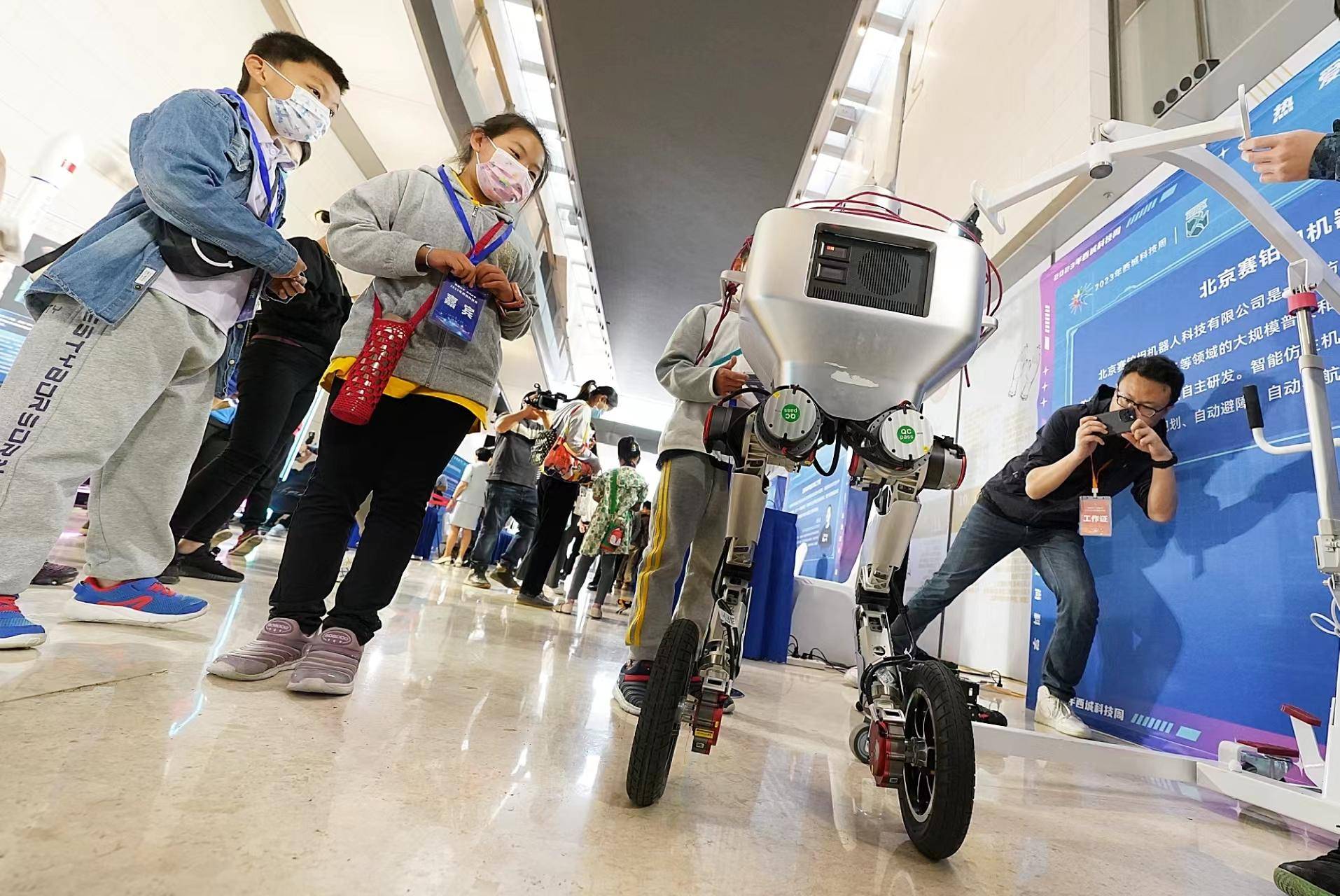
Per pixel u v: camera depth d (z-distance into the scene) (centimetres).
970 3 477
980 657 352
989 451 373
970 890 83
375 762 92
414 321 138
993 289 379
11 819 59
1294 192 191
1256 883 103
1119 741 225
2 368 330
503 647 219
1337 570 124
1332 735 125
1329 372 175
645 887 69
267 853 62
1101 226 285
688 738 144
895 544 107
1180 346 229
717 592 107
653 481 1706
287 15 509
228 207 129
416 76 552
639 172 645
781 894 73
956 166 454
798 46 477
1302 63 210
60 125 363
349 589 133
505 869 67
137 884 53
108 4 371
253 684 121
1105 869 100
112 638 137
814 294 95
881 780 95
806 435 90
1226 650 194
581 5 472
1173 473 212
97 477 149
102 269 122
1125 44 304
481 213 154
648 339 1084
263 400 224
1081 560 239
